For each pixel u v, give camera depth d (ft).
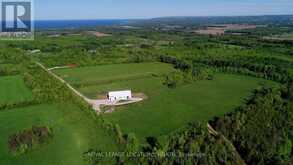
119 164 162.81
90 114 227.40
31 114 226.99
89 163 164.66
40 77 313.12
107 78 371.15
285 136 197.67
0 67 342.23
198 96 303.07
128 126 223.71
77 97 277.03
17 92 269.85
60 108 239.50
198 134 195.31
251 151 183.11
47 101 252.01
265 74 373.61
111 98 289.33
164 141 188.14
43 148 178.29
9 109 237.86
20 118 219.61
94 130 201.57
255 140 192.34
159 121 234.58
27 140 183.01
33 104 247.91
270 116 223.51
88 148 178.40
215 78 378.32
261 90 311.06
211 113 253.24
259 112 230.27
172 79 351.87
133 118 241.14
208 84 350.02
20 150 173.58
